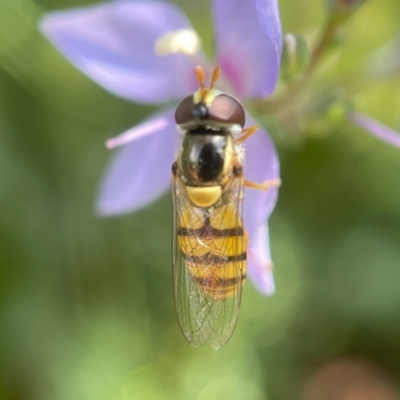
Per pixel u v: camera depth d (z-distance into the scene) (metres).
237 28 0.09
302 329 0.11
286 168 0.11
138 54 0.09
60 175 0.11
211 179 0.09
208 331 0.09
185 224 0.09
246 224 0.09
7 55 0.10
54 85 0.10
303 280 0.11
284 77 0.09
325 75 0.10
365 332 0.11
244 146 0.09
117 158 0.09
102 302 0.11
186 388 0.10
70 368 0.10
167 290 0.11
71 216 0.11
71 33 0.09
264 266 0.09
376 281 0.11
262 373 0.11
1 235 0.10
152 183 0.09
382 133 0.09
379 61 0.10
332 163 0.11
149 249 0.11
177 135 0.09
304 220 0.11
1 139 0.10
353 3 0.09
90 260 0.11
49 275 0.10
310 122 0.10
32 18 0.10
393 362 0.11
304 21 0.10
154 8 0.09
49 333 0.10
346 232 0.11
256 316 0.11
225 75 0.09
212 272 0.09
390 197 0.11
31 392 0.10
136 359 0.10
